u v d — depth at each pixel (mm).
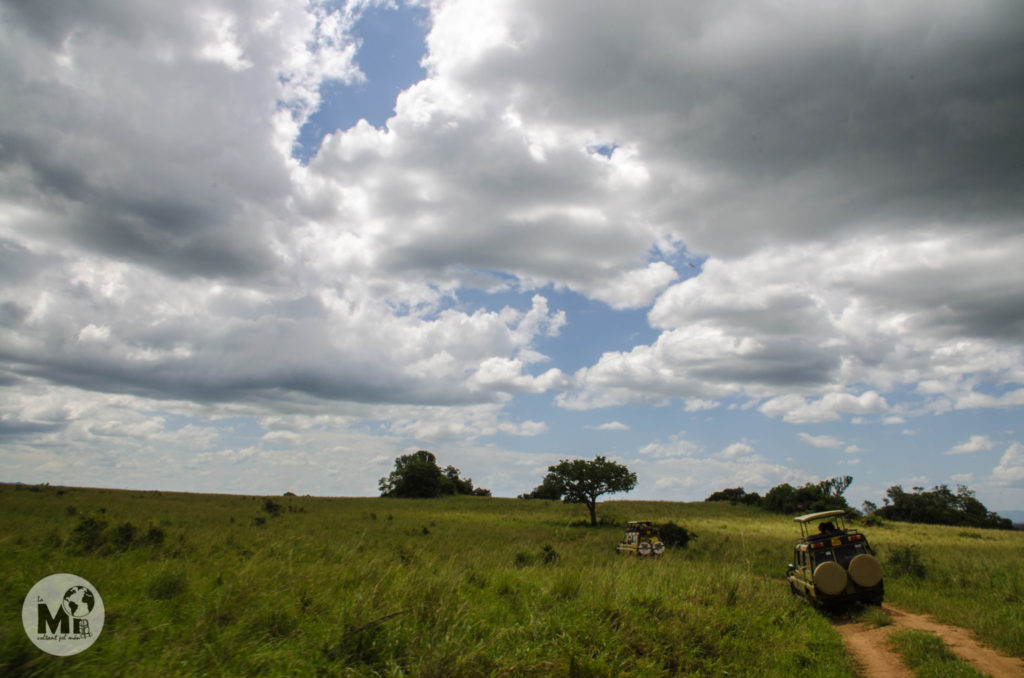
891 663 9273
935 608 13383
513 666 6477
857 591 13328
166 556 13641
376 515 50844
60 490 54438
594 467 54375
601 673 6762
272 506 47125
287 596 8516
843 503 72938
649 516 68000
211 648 5973
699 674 7477
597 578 11695
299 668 5945
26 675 5223
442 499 101312
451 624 7414
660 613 9594
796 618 11891
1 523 21844
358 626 7070
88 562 10648
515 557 19734
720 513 76438
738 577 13391
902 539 39156
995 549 29000
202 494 72250
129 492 62594
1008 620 10938
